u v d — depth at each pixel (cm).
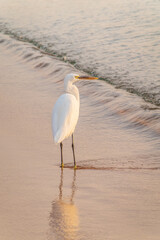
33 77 2038
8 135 1238
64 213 751
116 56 2244
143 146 1152
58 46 2625
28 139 1205
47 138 1216
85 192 855
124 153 1107
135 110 1453
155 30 2752
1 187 870
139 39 2552
